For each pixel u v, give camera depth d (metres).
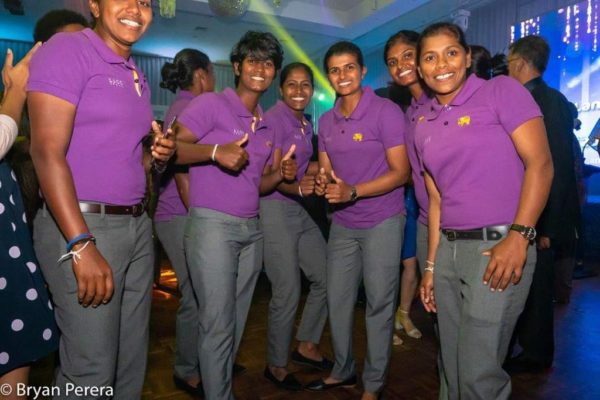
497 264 1.32
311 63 10.44
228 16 6.24
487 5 7.15
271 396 2.19
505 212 1.39
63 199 1.14
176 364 2.26
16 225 1.31
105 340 1.27
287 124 2.39
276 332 2.28
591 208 5.18
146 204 1.48
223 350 1.72
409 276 2.90
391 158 1.99
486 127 1.40
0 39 8.75
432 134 1.51
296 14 7.76
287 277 2.25
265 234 2.24
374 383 2.03
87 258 1.16
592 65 5.87
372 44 9.25
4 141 1.24
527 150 1.33
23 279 1.30
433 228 1.69
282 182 2.17
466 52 1.50
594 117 5.86
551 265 2.35
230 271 1.73
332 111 2.20
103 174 1.26
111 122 1.26
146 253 1.47
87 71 1.22
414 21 7.88
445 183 1.50
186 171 2.02
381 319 2.03
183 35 8.72
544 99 2.27
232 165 1.60
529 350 2.36
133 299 1.46
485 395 1.40
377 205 2.01
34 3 6.97
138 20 1.33
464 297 1.45
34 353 1.30
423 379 2.34
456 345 1.56
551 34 6.31
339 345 2.19
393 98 2.71
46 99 1.14
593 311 3.39
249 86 1.85
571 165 2.28
